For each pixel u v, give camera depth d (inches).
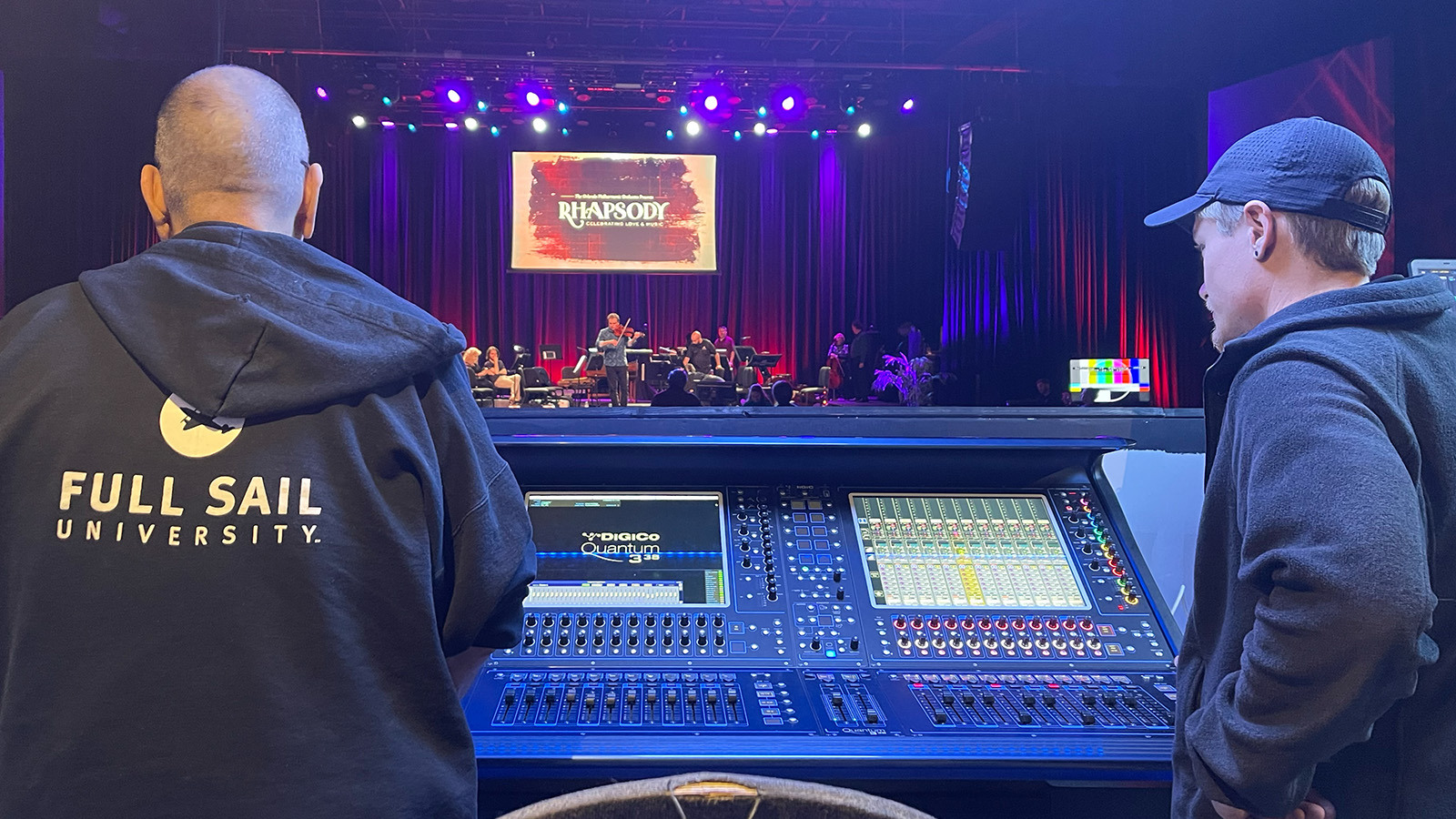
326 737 29.4
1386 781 34.2
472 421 35.6
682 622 47.1
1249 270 39.3
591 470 53.4
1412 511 29.5
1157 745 39.9
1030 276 391.5
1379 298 35.1
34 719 28.4
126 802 27.9
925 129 420.8
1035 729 40.9
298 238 36.5
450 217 419.5
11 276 304.8
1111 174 375.2
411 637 31.7
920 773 38.9
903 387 392.5
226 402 29.5
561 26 347.3
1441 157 216.7
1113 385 354.6
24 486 29.5
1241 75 291.6
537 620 47.0
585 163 415.8
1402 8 225.9
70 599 28.7
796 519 52.5
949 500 53.9
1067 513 53.7
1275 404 33.0
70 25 293.0
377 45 354.6
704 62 341.1
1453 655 33.9
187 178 34.8
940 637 47.1
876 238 438.3
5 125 296.8
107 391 30.2
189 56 309.7
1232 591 36.1
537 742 39.1
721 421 56.2
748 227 438.0
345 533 30.7
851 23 346.3
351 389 31.0
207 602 28.9
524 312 427.5
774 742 39.4
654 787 19.9
